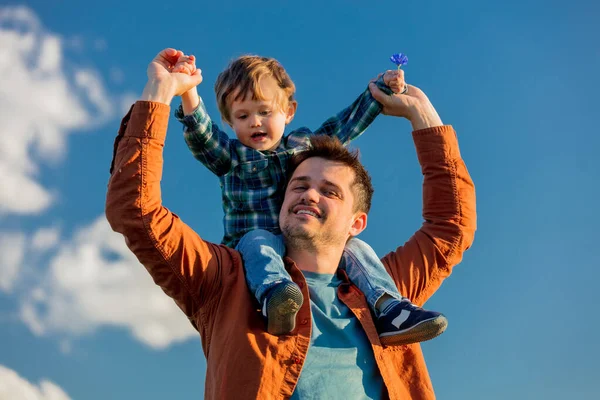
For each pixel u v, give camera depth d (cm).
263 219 450
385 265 425
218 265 378
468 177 454
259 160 456
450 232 439
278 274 370
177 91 388
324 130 482
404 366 381
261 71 473
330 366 356
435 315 364
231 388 336
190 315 387
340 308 382
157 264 364
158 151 368
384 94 466
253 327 356
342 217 402
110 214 359
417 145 459
